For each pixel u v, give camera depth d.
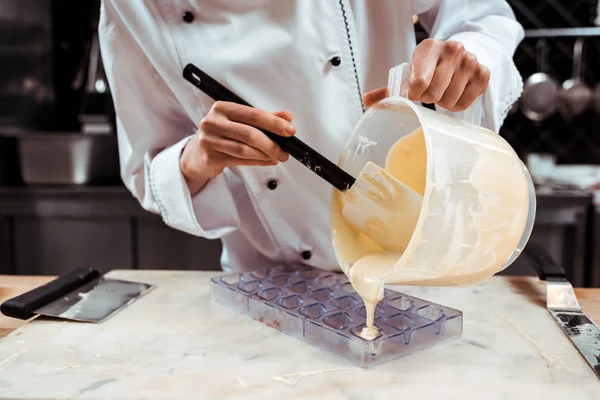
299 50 0.89
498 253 0.64
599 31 2.15
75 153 2.03
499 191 0.61
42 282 1.02
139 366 0.65
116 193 1.91
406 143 0.72
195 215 0.96
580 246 1.84
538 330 0.75
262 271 0.96
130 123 0.99
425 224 0.56
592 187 1.99
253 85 0.91
